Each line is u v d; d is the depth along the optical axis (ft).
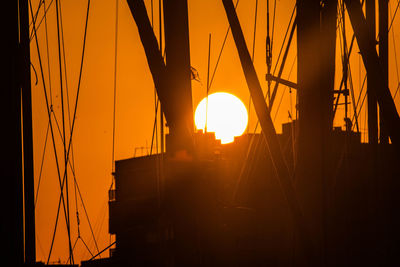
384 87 83.92
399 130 83.15
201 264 95.25
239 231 102.22
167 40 96.17
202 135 104.73
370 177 179.11
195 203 94.73
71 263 167.22
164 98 94.73
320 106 127.03
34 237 129.80
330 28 144.77
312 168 126.21
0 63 101.24
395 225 163.84
